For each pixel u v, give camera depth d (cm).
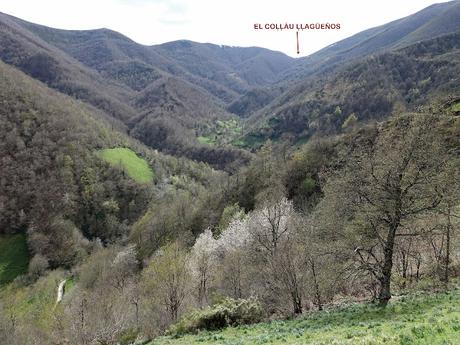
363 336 1594
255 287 3866
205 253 5125
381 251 2991
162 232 8875
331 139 7881
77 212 12912
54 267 10512
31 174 13000
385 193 2548
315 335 1908
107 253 9100
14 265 10306
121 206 14125
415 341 1290
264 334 2183
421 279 3244
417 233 2567
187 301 3869
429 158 2492
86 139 15912
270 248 4075
